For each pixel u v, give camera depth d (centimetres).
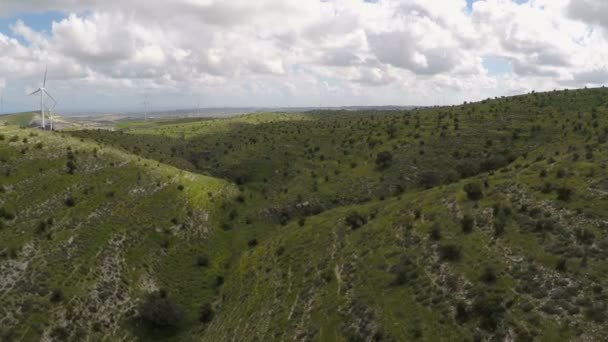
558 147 9825
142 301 8269
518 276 5041
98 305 7731
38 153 11588
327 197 12444
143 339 7556
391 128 16338
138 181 11806
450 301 5169
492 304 4697
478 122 15362
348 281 6631
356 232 8162
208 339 7269
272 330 6291
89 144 13075
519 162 9294
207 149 19412
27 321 6875
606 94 16288
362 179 12962
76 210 9825
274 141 17975
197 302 8744
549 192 6456
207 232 11200
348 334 5469
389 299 5734
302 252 8381
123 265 8862
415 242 6788
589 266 4731
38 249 8412
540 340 4088
